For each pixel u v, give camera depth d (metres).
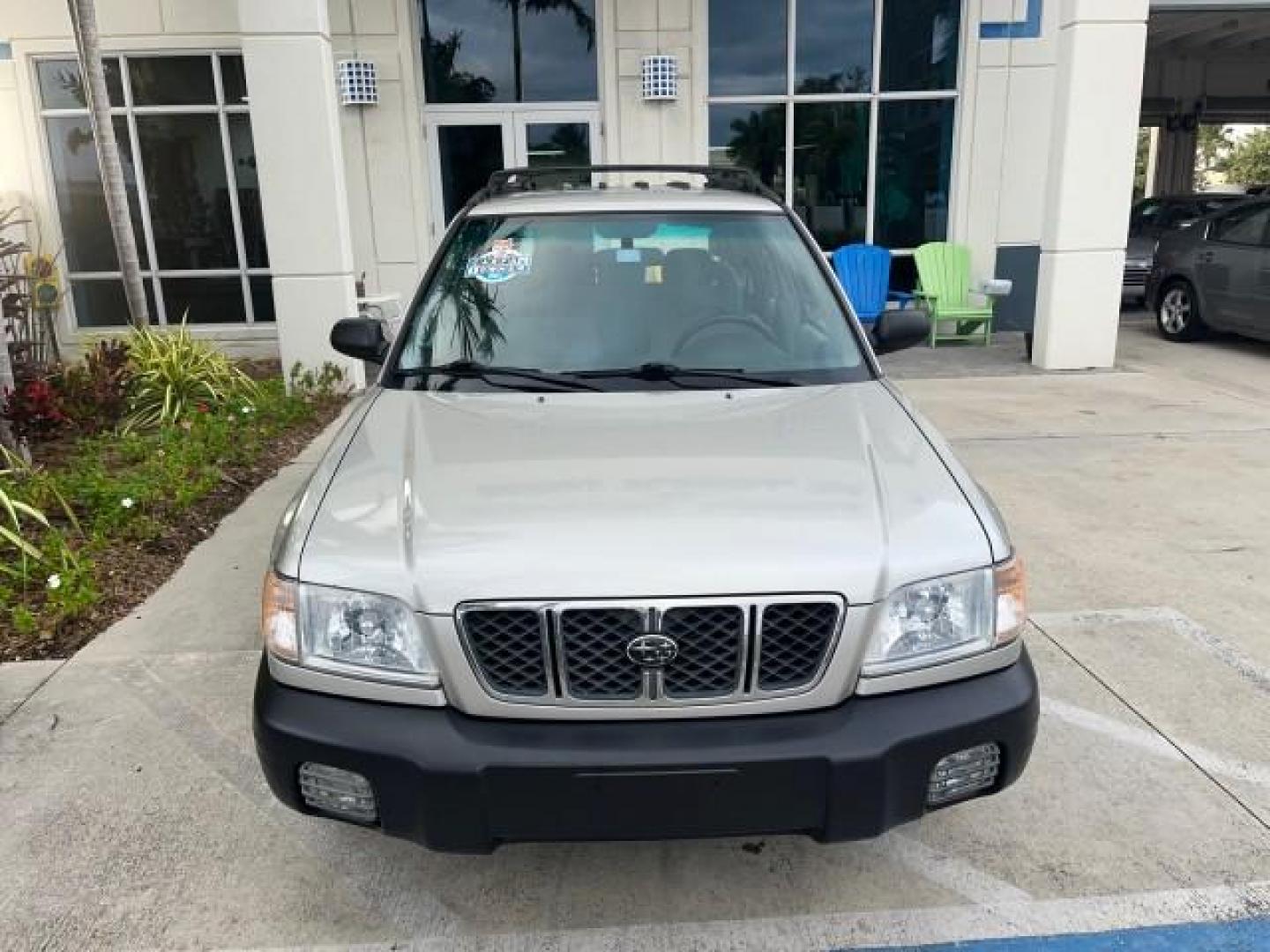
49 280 9.88
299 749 2.23
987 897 2.59
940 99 11.10
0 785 3.09
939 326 11.12
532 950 2.44
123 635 4.12
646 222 3.71
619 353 3.33
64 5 10.02
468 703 2.20
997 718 2.26
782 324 3.44
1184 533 5.12
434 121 10.82
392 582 2.21
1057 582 4.52
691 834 2.18
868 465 2.56
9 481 5.46
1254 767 3.12
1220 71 25.08
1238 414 7.65
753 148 11.16
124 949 2.44
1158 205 15.05
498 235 3.68
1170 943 2.43
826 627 2.20
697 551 2.19
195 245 10.76
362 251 10.73
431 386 3.20
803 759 2.13
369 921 2.54
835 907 2.57
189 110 10.39
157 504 5.46
